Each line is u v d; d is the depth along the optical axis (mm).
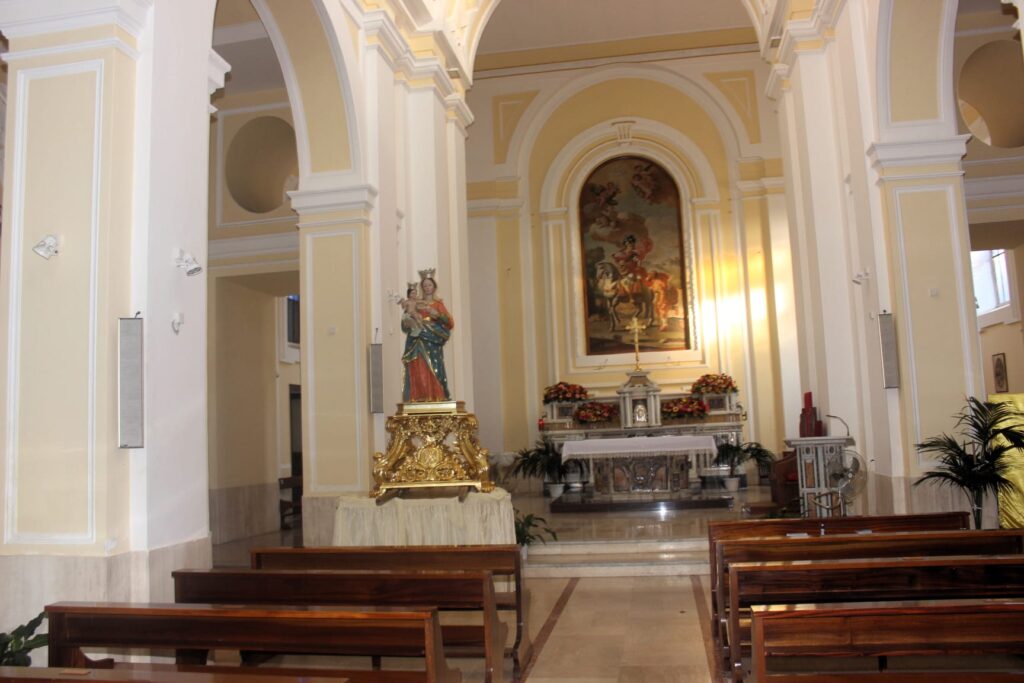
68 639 3887
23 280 4852
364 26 8672
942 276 7395
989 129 12570
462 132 10930
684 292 15375
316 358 8203
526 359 15523
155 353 4883
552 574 8320
